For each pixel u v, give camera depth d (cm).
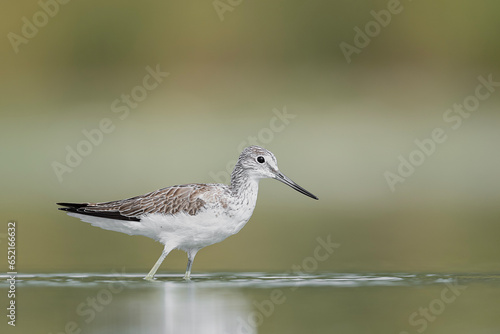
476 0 3772
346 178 2755
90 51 3538
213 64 3591
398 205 2461
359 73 3606
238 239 2019
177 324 1163
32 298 1338
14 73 3438
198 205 1512
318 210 2417
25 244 1911
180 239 1533
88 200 2405
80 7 3578
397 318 1200
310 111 3288
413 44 3712
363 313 1229
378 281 1477
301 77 3550
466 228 2094
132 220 1527
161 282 1484
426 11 3741
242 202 1562
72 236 2047
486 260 1689
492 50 3697
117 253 1848
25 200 2470
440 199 2517
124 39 3594
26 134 3062
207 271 1614
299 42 3681
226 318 1198
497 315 1219
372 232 2055
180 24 3644
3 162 2822
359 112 3312
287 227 2150
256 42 3672
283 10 3694
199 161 2883
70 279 1505
